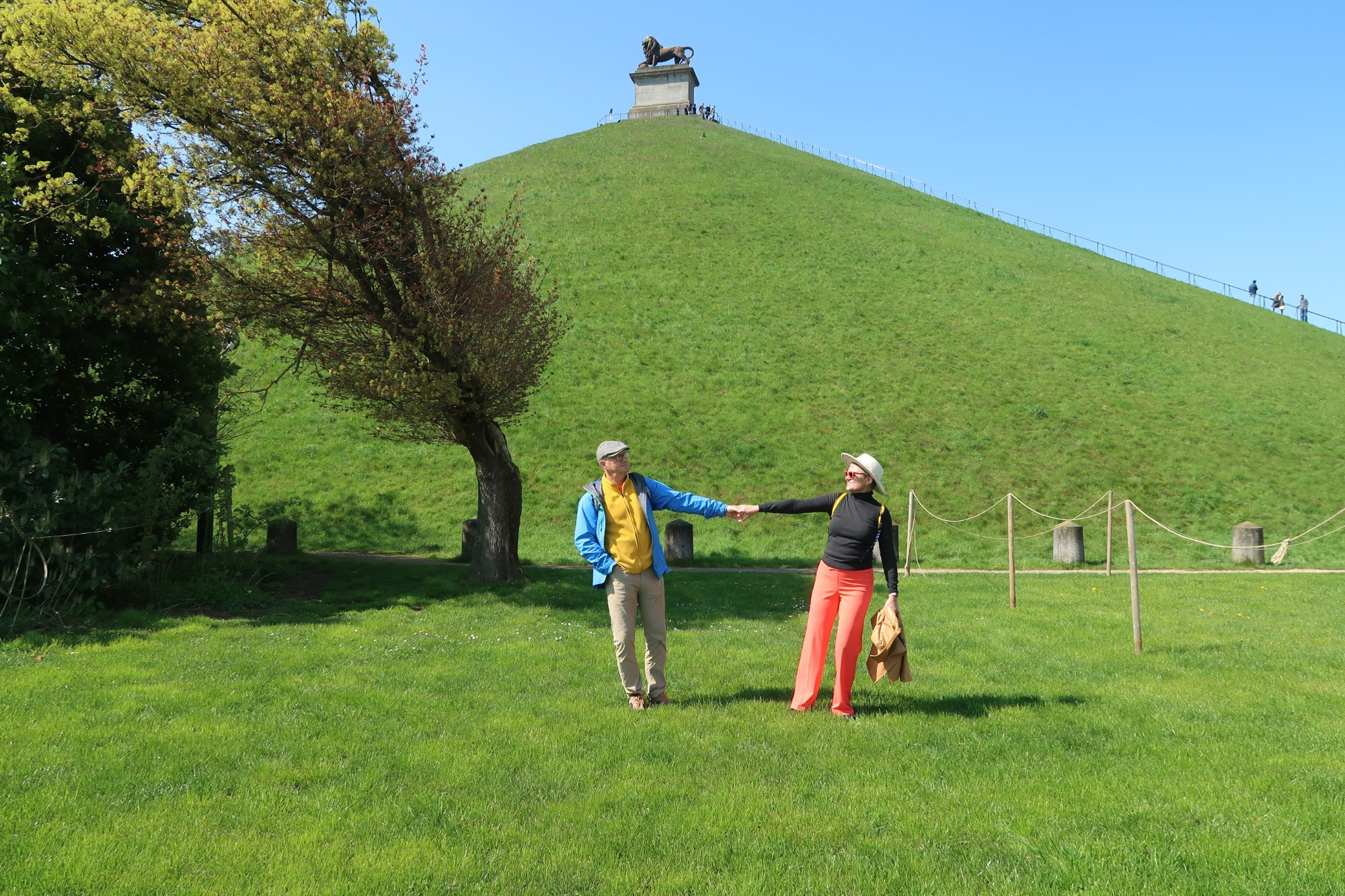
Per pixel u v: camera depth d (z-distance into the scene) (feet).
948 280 139.03
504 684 25.67
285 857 13.39
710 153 202.59
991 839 14.34
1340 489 86.84
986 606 43.45
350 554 66.74
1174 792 16.52
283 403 95.91
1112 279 150.41
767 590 48.83
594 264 133.39
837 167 217.77
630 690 22.80
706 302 123.95
